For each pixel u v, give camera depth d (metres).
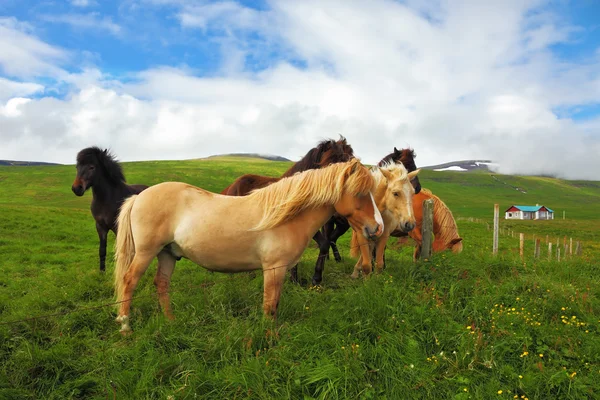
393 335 3.90
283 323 4.29
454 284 5.12
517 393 3.33
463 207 87.75
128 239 4.58
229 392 3.14
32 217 20.02
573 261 7.46
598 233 38.56
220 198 4.55
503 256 7.18
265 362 3.44
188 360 3.58
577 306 4.91
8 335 4.04
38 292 6.05
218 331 4.11
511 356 3.79
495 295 5.03
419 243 8.23
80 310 4.74
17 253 10.81
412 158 7.84
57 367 3.60
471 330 4.16
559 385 3.35
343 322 4.09
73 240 15.32
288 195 4.35
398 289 4.87
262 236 4.31
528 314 4.53
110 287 6.32
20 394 3.18
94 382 3.40
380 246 6.36
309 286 6.36
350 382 3.23
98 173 7.61
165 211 4.43
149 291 5.94
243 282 5.82
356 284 5.88
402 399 3.14
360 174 4.53
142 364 3.57
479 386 3.31
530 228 41.31
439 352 3.78
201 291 5.35
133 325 4.52
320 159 6.59
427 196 8.23
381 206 6.18
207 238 4.32
